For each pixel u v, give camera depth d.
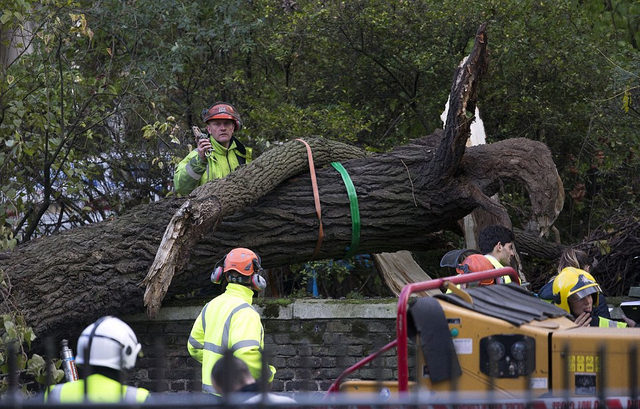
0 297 9.08
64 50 13.88
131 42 15.06
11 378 3.20
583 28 15.93
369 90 16.14
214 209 9.17
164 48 15.10
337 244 10.68
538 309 5.12
